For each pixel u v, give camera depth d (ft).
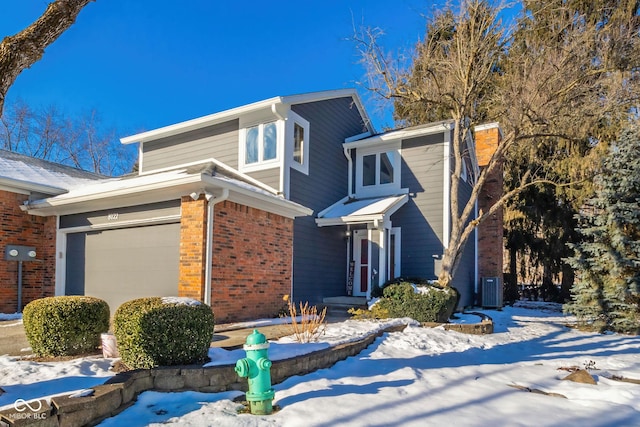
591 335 35.78
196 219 28.14
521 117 37.27
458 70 39.99
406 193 46.44
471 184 52.85
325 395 15.81
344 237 47.16
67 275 35.47
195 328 16.53
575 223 59.72
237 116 41.45
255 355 14.17
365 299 40.34
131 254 31.89
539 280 74.08
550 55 38.47
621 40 38.14
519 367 22.74
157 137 47.42
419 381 18.52
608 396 17.28
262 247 33.35
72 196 32.78
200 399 15.05
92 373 15.61
